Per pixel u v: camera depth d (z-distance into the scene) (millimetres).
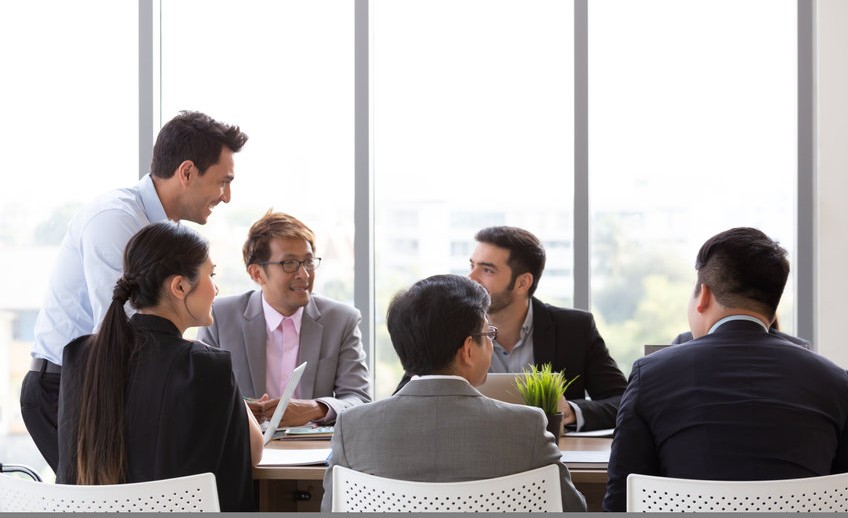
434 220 4148
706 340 1998
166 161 2855
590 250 4098
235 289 4160
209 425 2059
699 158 4055
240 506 2135
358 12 4117
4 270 4176
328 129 4160
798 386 1903
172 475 2014
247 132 4184
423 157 4152
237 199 4176
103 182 4188
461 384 1901
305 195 4164
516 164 4113
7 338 4172
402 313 1959
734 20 4043
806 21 3979
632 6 4082
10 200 4184
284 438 2693
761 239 2041
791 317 4051
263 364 3166
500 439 1852
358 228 4125
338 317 3285
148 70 4129
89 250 2682
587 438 2707
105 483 1989
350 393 3162
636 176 4086
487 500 1769
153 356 2076
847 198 3939
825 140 3947
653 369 1999
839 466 1951
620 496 1986
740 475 1853
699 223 4062
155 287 2137
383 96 4168
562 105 4094
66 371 2127
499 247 3096
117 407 2016
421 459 1844
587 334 3193
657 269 4082
